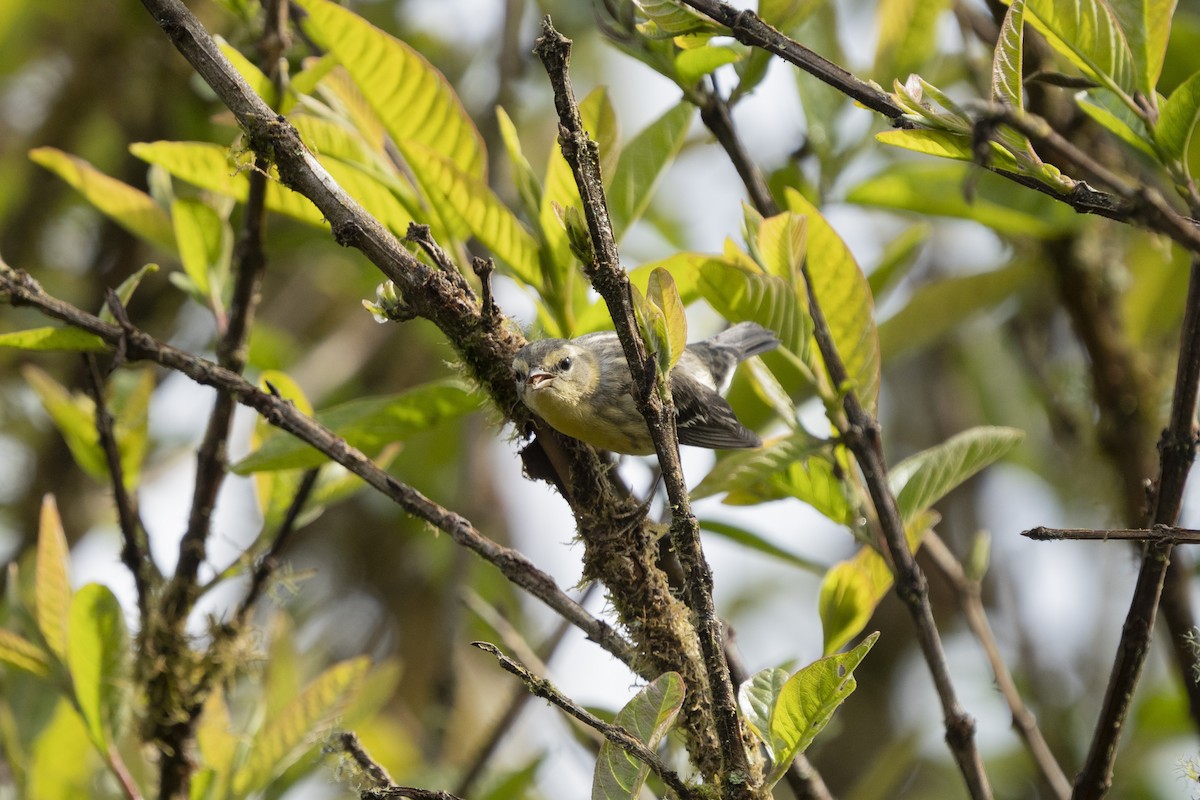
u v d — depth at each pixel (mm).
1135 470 10672
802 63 6113
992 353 14508
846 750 14258
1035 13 6176
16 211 14023
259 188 7758
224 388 6809
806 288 7664
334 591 14820
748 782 5602
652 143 8289
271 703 9297
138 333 6742
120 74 13922
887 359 10945
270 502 8656
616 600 6879
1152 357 10984
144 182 13188
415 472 14031
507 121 7902
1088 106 6496
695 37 7461
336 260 14195
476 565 13375
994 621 14547
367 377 15078
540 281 7988
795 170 10094
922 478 8055
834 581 7730
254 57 8922
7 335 6992
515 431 7359
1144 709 11422
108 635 7836
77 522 13070
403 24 14328
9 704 9562
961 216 10227
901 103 6023
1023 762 13352
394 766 11797
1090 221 10492
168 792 8141
